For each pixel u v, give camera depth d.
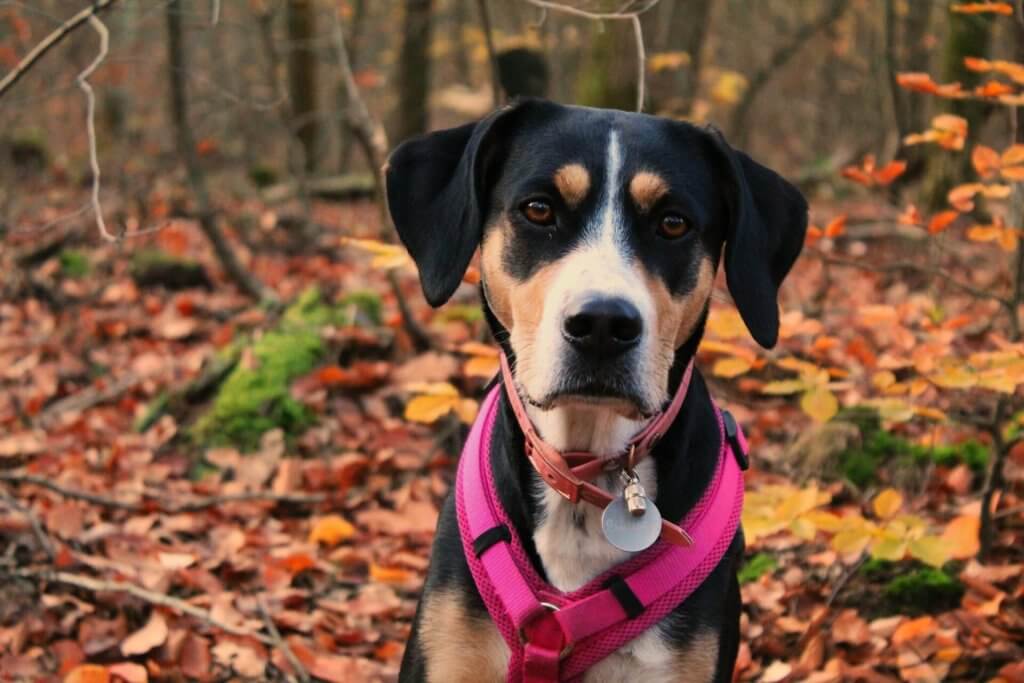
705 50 15.45
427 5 14.25
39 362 6.95
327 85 18.19
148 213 10.05
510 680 2.74
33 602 3.97
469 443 2.95
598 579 2.70
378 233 9.91
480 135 2.72
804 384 3.57
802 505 3.41
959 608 3.93
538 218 2.61
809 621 3.92
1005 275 5.29
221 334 6.88
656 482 2.73
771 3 20.31
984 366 3.75
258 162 13.95
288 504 5.08
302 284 8.38
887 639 3.79
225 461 5.35
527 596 2.67
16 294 7.96
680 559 2.70
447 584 2.77
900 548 3.31
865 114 17.95
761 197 2.88
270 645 3.94
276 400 5.60
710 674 2.75
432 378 5.73
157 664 3.79
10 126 10.78
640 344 2.42
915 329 5.55
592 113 2.72
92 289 8.12
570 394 2.44
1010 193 3.98
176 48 7.30
